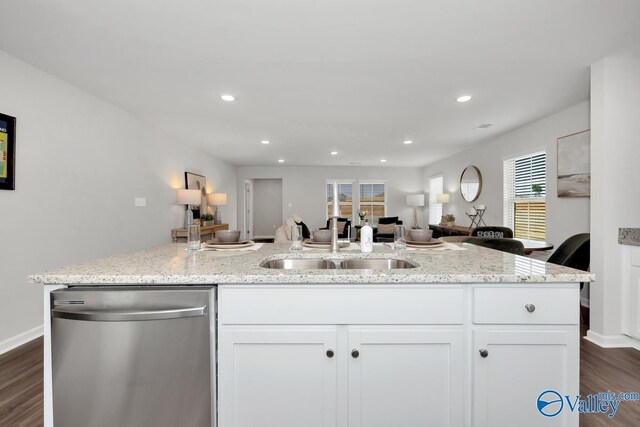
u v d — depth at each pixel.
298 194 9.27
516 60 2.51
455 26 2.05
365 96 3.31
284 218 9.29
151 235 4.49
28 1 1.78
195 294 1.16
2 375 2.07
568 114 3.69
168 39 2.20
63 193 2.96
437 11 1.89
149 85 3.03
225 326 1.20
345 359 1.20
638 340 2.40
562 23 2.01
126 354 1.13
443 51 2.37
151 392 1.15
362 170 9.30
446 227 6.43
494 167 5.26
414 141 5.53
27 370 2.13
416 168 9.31
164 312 1.13
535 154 4.29
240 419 1.21
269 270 1.27
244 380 1.20
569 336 1.20
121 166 3.80
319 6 1.84
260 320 1.20
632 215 2.48
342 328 1.20
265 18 1.96
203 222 6.02
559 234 3.83
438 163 7.93
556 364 1.20
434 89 3.11
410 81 2.92
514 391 1.20
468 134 4.99
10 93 2.46
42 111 2.73
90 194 3.29
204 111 3.82
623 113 2.47
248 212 9.78
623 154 2.47
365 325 1.20
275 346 1.20
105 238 3.52
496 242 2.93
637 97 2.48
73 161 3.07
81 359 1.14
